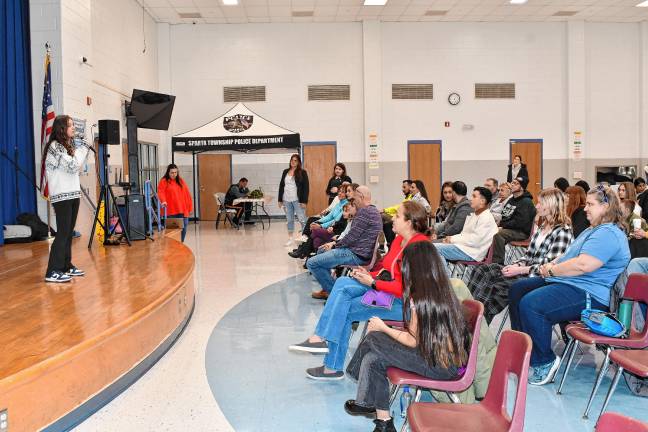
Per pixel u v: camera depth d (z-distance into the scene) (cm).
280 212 1498
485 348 288
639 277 305
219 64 1459
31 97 762
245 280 676
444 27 1460
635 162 1498
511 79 1475
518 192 659
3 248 672
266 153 1452
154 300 385
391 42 1458
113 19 1088
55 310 362
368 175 1456
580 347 418
